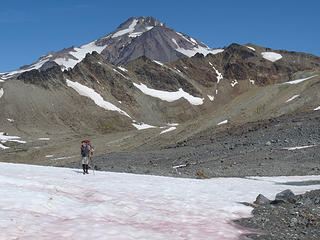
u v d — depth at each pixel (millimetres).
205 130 80062
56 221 10523
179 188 18422
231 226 11500
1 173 20203
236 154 41219
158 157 52906
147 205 13570
